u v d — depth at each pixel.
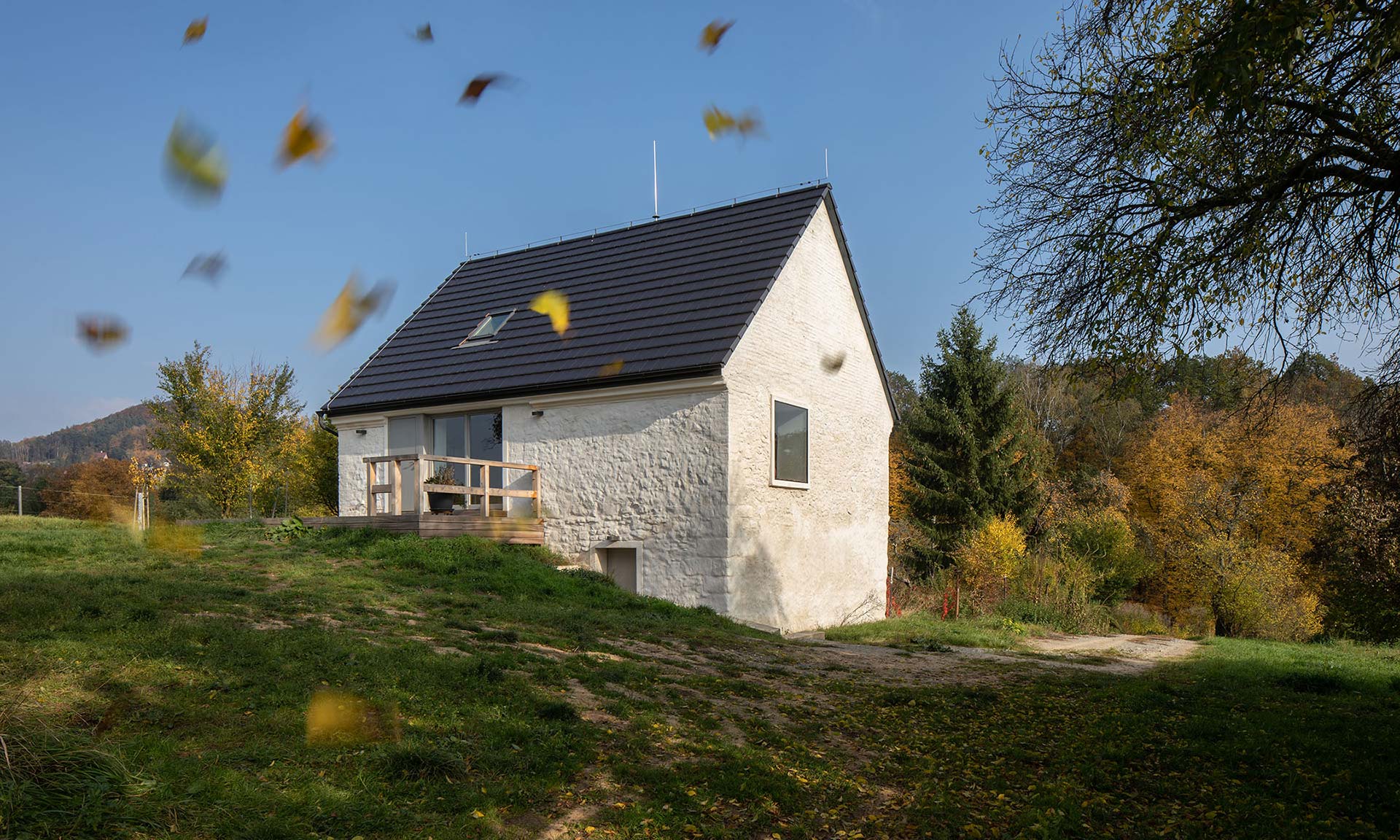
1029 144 10.38
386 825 4.47
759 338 15.93
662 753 6.27
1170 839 5.42
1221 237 9.08
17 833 3.77
